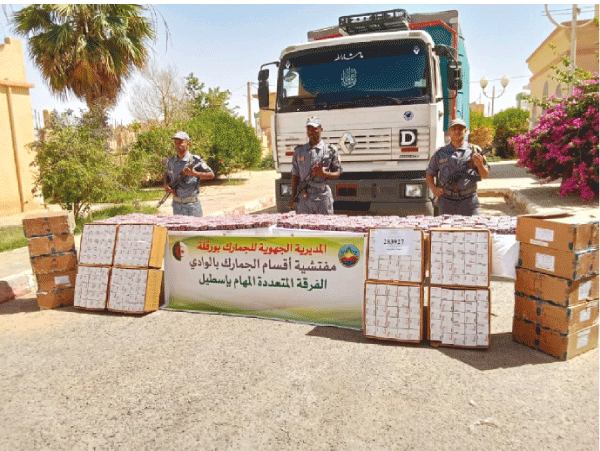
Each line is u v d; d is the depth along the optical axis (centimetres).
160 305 523
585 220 359
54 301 520
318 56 688
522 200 1005
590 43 1756
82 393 336
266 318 471
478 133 2852
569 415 288
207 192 1644
